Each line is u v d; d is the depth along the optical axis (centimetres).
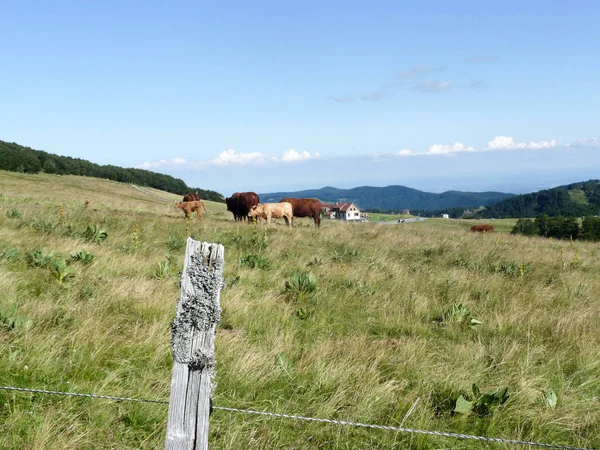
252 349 575
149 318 668
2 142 10644
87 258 973
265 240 1502
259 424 434
